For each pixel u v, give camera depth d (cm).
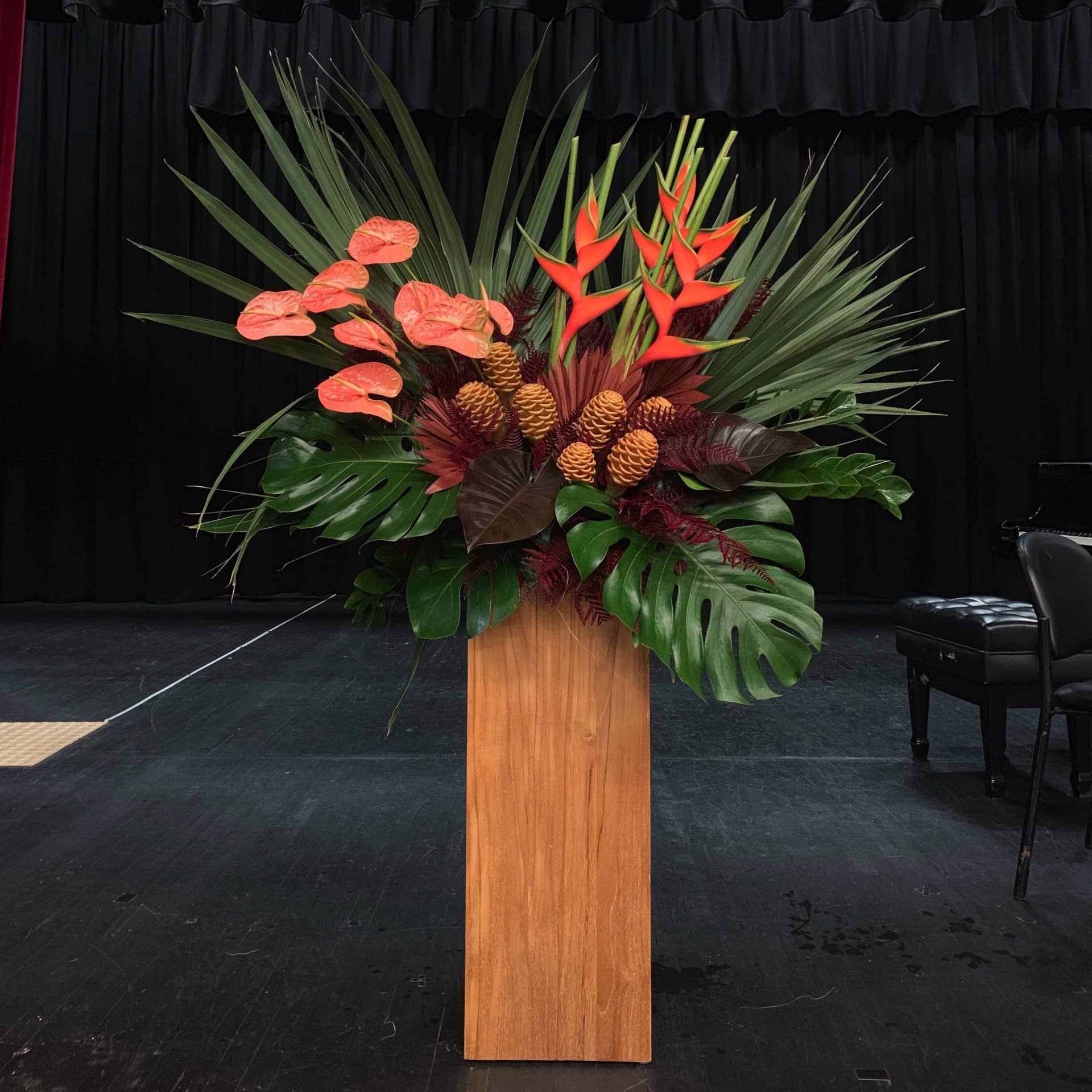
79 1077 133
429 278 128
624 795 131
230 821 238
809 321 124
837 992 157
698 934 179
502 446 118
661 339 114
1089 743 257
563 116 616
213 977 161
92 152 629
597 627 128
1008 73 616
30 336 629
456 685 400
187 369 632
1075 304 646
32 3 623
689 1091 129
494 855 132
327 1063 136
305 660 456
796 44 611
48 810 245
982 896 195
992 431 643
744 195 644
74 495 635
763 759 293
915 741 291
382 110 598
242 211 621
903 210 646
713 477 113
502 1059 136
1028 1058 139
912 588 654
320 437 120
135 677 416
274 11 602
